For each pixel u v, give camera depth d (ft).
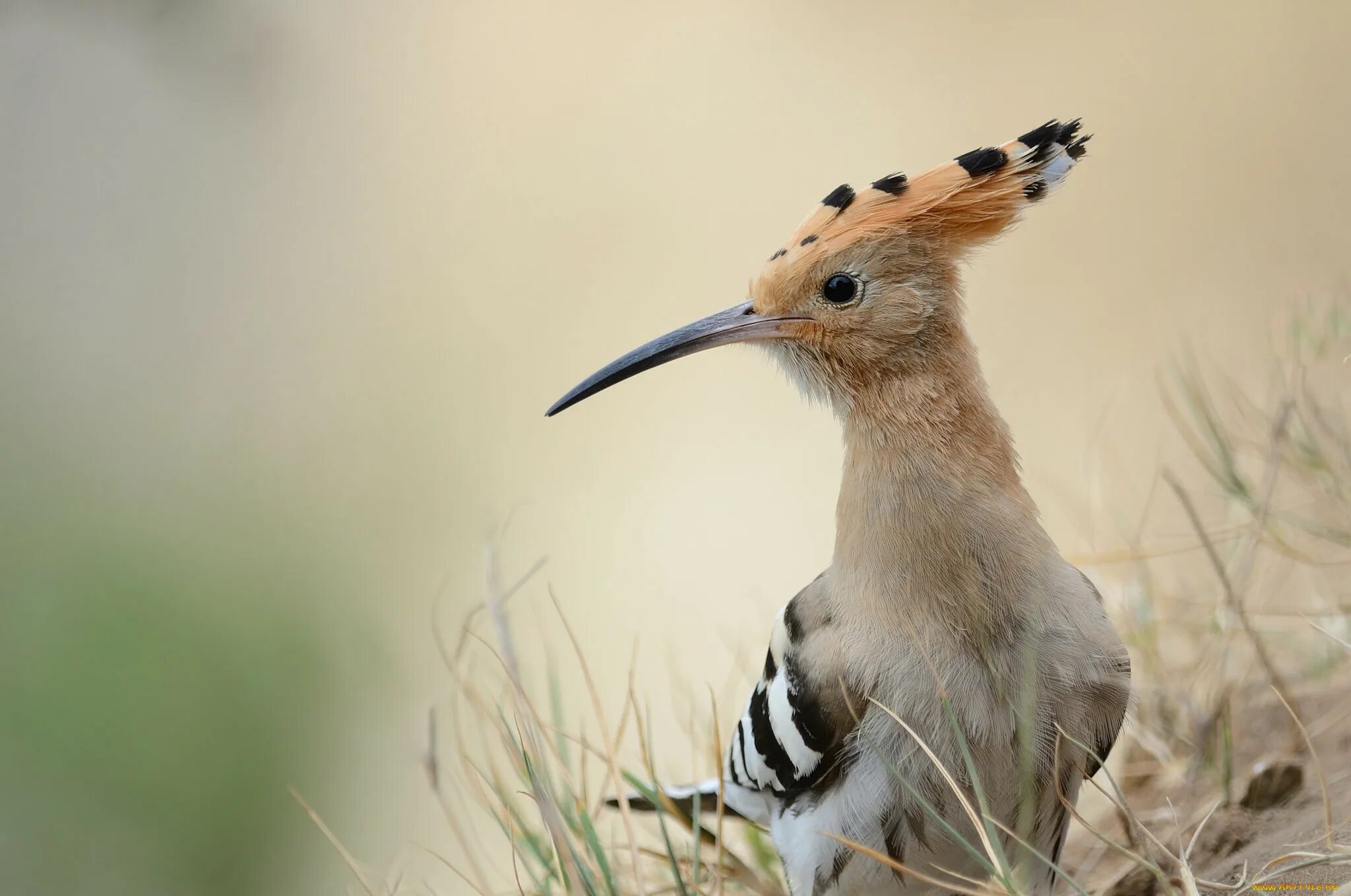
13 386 65.26
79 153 78.18
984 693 18.80
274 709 45.65
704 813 23.09
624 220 68.08
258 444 61.87
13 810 43.45
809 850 19.99
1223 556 26.32
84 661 46.42
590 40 79.10
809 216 21.56
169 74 79.20
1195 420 31.40
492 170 74.02
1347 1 60.64
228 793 44.09
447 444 59.31
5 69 78.54
